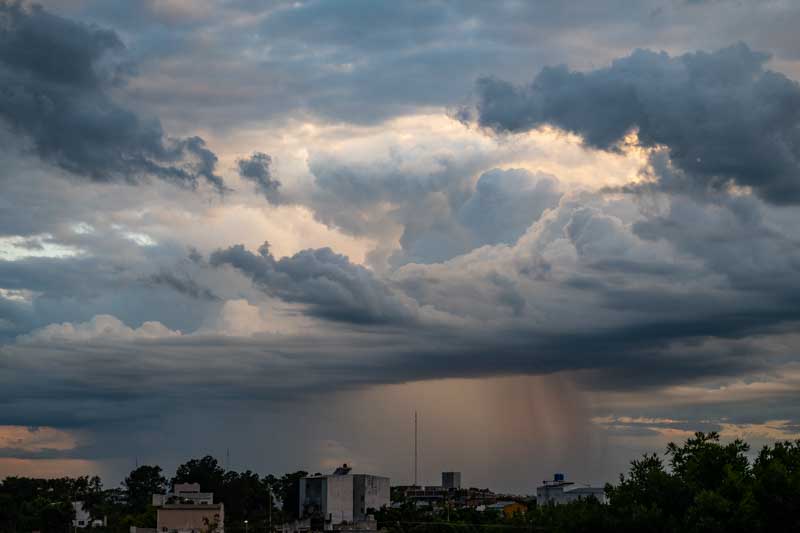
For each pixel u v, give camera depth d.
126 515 188.25
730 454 88.38
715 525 77.88
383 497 162.75
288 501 171.00
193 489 182.88
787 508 78.25
